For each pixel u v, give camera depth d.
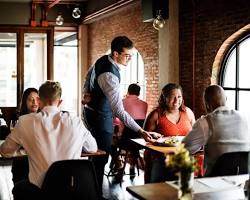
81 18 10.75
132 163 6.90
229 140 3.27
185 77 6.72
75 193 3.05
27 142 3.11
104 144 4.12
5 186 6.18
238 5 5.55
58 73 11.89
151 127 4.46
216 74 6.15
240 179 2.68
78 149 3.20
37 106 4.47
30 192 3.08
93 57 10.76
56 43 12.23
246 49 5.81
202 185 2.51
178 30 6.86
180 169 2.04
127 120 4.05
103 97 4.07
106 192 5.91
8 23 10.34
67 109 11.86
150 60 7.96
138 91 7.03
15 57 10.58
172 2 6.82
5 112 10.41
